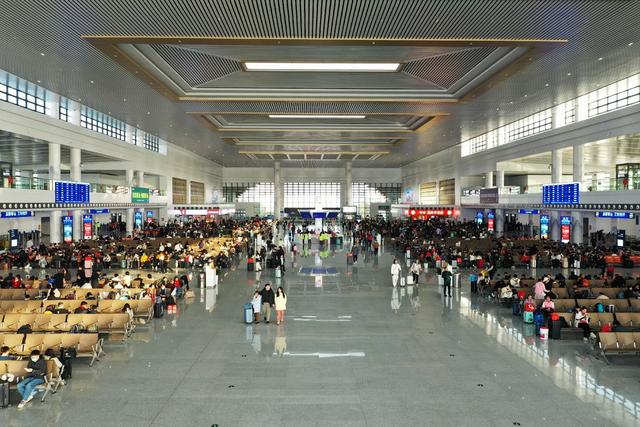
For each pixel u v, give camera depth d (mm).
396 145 46156
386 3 12352
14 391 8695
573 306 13570
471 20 13531
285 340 11758
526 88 22344
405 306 15648
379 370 9648
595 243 32688
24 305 13320
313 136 39719
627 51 16641
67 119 28938
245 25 13898
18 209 21953
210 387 8758
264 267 24766
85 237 31328
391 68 20016
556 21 13695
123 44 16188
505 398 8281
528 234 44500
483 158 42656
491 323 13453
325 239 36344
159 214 46625
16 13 13219
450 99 24828
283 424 7320
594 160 38094
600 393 8500
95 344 10195
